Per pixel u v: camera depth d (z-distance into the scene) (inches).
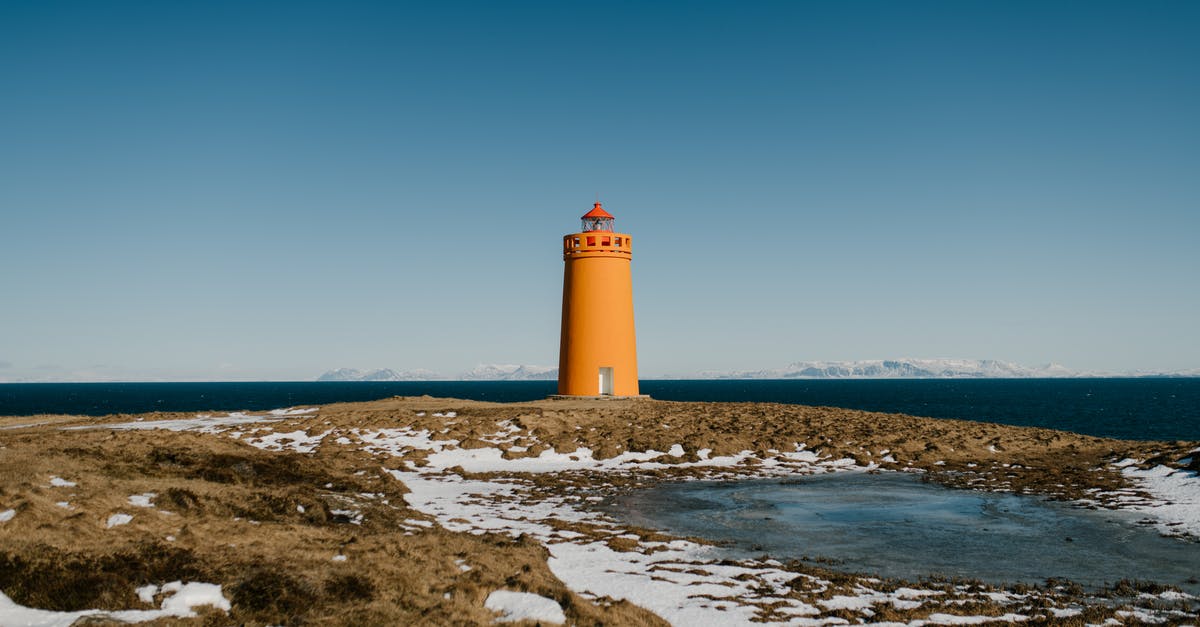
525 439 1766.7
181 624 549.6
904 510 1187.9
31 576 575.2
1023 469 1569.9
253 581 620.1
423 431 1835.6
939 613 681.0
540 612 629.3
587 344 2422.5
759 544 959.6
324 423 1908.2
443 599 645.3
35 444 1261.1
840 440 1815.9
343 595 623.2
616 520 1095.0
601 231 2486.5
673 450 1713.8
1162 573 834.2
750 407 2324.1
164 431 1530.5
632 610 657.6
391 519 991.0
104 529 712.4
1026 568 854.5
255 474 1198.3
